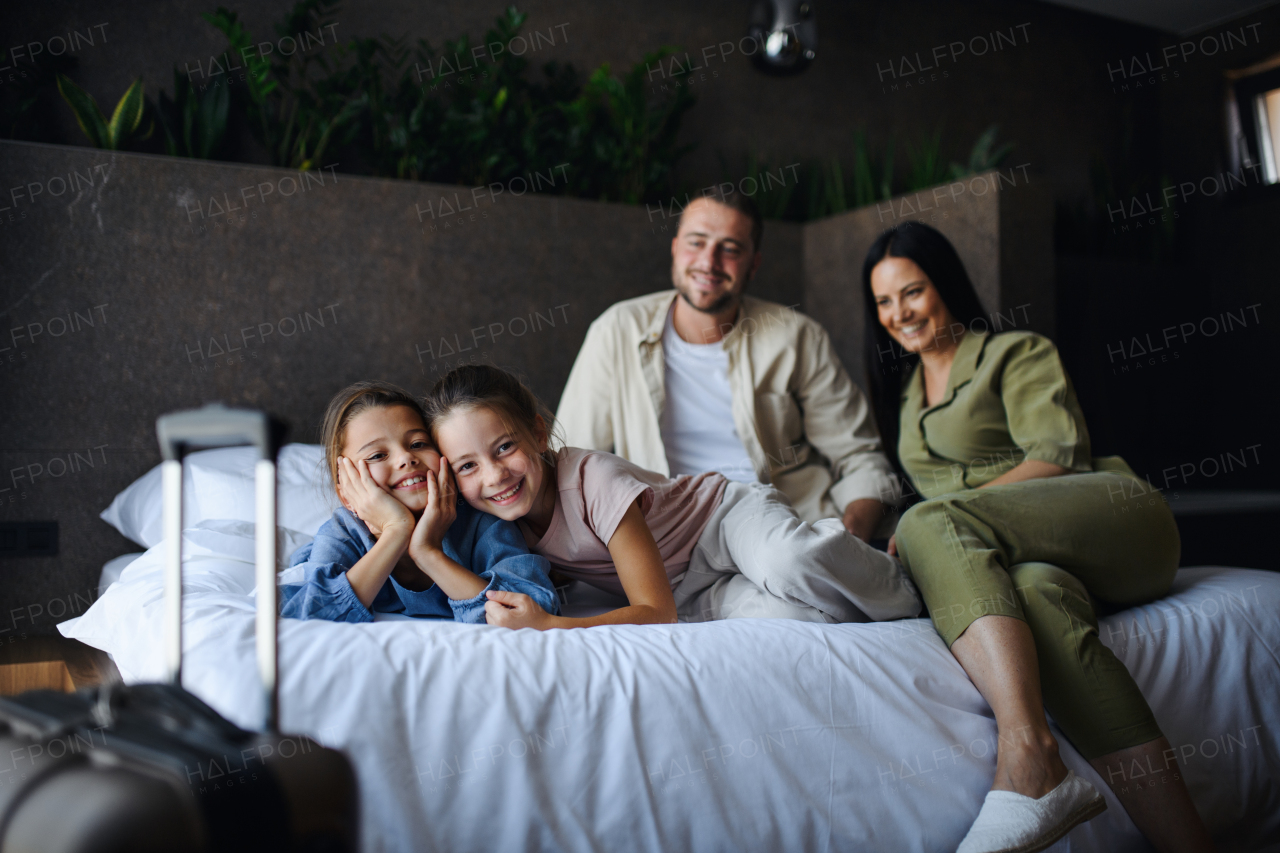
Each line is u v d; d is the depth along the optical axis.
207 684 0.83
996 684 1.08
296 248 2.26
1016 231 2.47
